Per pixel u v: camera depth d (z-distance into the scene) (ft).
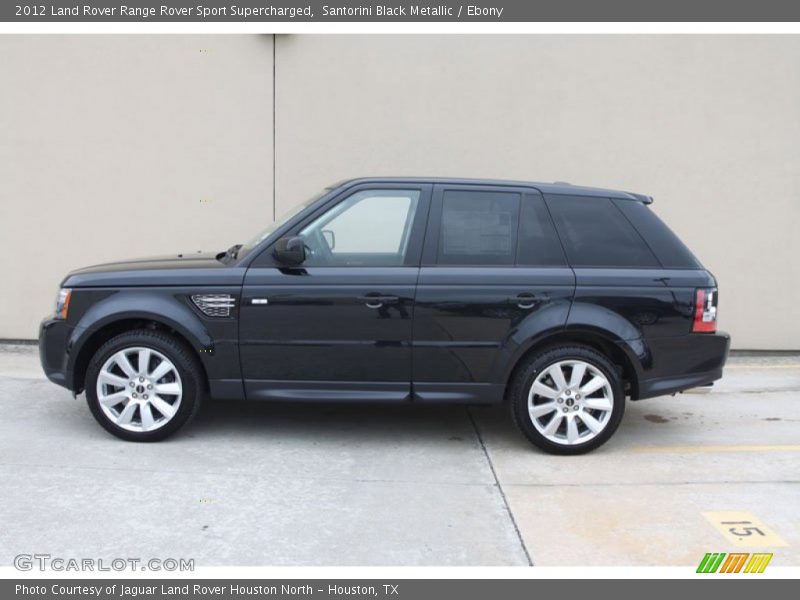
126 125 24.03
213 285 15.39
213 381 15.57
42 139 24.11
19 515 12.34
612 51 23.79
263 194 24.21
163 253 24.49
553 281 15.30
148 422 15.78
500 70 23.84
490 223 15.70
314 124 23.95
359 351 15.37
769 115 23.98
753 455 16.07
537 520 12.66
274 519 12.48
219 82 23.81
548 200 15.88
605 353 16.05
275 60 23.70
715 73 23.84
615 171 24.23
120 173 24.22
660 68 23.84
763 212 24.38
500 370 15.39
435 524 12.44
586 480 14.49
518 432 17.43
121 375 15.89
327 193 15.94
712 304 15.65
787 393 21.20
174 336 15.78
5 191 24.30
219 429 17.07
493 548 11.68
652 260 15.72
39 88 23.88
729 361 24.66
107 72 23.79
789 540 12.10
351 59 23.72
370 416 18.44
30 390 19.71
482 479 14.47
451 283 15.25
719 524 12.62
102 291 15.61
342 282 15.29
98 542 11.55
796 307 24.64
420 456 15.69
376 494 13.62
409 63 23.77
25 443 15.70
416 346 15.33
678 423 18.44
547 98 23.94
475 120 23.99
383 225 15.67
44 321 16.28
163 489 13.53
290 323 15.34
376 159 24.08
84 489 13.43
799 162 24.13
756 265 24.53
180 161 24.14
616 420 15.61
